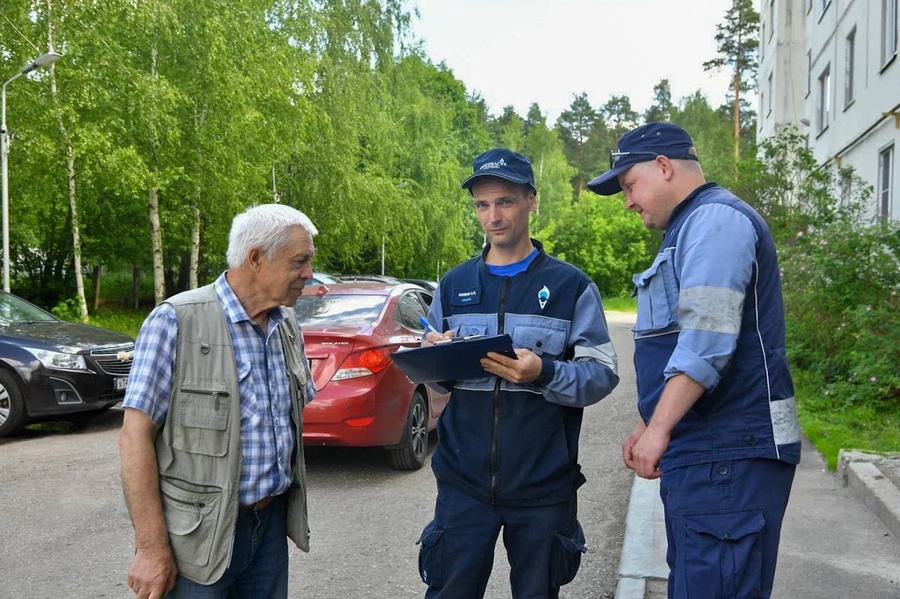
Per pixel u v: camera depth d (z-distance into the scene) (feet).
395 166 122.11
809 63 67.82
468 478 9.28
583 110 273.75
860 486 17.84
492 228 9.64
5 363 26.66
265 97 73.87
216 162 71.00
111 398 28.25
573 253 188.24
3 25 61.00
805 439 23.66
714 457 7.66
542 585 9.23
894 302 28.76
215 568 7.63
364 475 22.06
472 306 9.79
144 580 7.48
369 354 21.18
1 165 60.08
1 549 15.98
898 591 12.89
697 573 7.54
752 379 7.70
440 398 24.79
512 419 9.19
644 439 7.59
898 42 40.78
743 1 165.48
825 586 13.07
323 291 24.21
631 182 8.72
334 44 91.09
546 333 9.45
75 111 62.28
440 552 9.36
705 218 7.88
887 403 26.81
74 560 15.35
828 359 30.25
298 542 8.61
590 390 9.12
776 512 7.68
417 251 126.31
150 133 66.59
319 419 20.62
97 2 60.80
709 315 7.45
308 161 89.15
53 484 21.04
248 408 7.97
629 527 16.48
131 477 7.50
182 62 70.18
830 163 56.54
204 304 7.97
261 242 7.98
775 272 7.97
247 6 72.64
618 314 135.03
